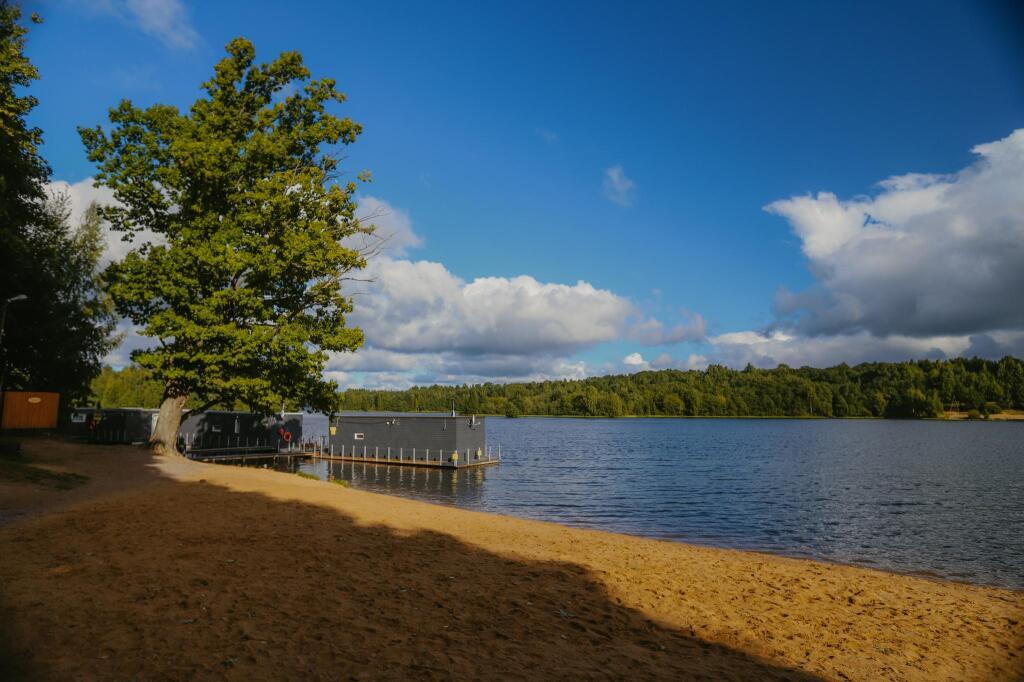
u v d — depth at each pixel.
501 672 7.20
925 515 33.28
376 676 6.70
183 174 30.80
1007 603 14.20
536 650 8.16
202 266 30.33
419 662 7.25
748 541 26.19
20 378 38.78
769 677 8.09
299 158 35.25
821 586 14.52
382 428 59.41
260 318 32.19
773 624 10.90
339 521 17.31
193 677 6.22
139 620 7.79
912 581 16.25
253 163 31.81
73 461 26.41
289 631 7.91
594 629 9.48
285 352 32.38
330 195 34.34
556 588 11.80
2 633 6.93
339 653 7.31
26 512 15.01
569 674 7.36
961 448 87.31
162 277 29.97
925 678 8.84
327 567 11.58
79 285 47.38
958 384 196.75
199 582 9.71
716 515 33.09
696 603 11.83
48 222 34.38
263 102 34.50
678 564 15.86
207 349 31.86
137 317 32.81
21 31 30.41
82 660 6.41
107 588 8.98
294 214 34.41
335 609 9.06
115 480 22.70
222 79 32.59
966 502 38.09
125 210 33.22
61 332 38.00
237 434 57.72
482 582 11.68
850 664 9.12
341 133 35.50
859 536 27.36
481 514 23.89
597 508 35.47
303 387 34.94
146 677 6.12
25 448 27.88
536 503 37.34
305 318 36.19
